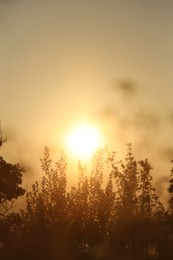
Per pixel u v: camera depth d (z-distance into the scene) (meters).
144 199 38.66
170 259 37.06
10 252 39.41
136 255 37.03
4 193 51.09
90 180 39.56
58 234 38.28
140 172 39.41
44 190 39.94
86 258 37.19
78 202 38.94
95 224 38.00
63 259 38.12
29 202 39.88
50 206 39.47
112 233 37.69
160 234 37.53
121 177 39.38
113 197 38.84
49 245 38.38
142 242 37.22
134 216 38.06
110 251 37.22
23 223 39.91
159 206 38.69
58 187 39.66
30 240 38.91
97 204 38.56
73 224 38.34
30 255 38.78
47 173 40.47
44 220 39.06
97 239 37.66
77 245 38.12
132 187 39.00
